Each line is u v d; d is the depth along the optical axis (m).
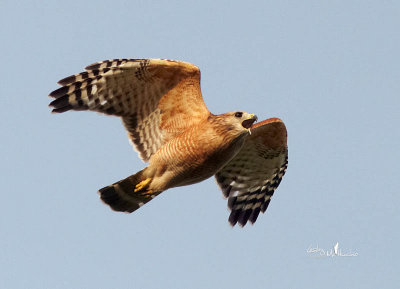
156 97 14.51
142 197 14.61
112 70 14.23
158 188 14.51
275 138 16.38
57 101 14.44
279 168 17.20
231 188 17.38
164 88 14.40
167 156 14.28
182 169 14.34
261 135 16.34
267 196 17.55
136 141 14.73
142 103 14.58
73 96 14.51
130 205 14.66
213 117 14.27
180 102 14.45
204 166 14.37
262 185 17.45
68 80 14.44
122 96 14.52
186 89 14.34
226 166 17.23
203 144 14.12
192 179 14.61
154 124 14.69
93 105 14.55
